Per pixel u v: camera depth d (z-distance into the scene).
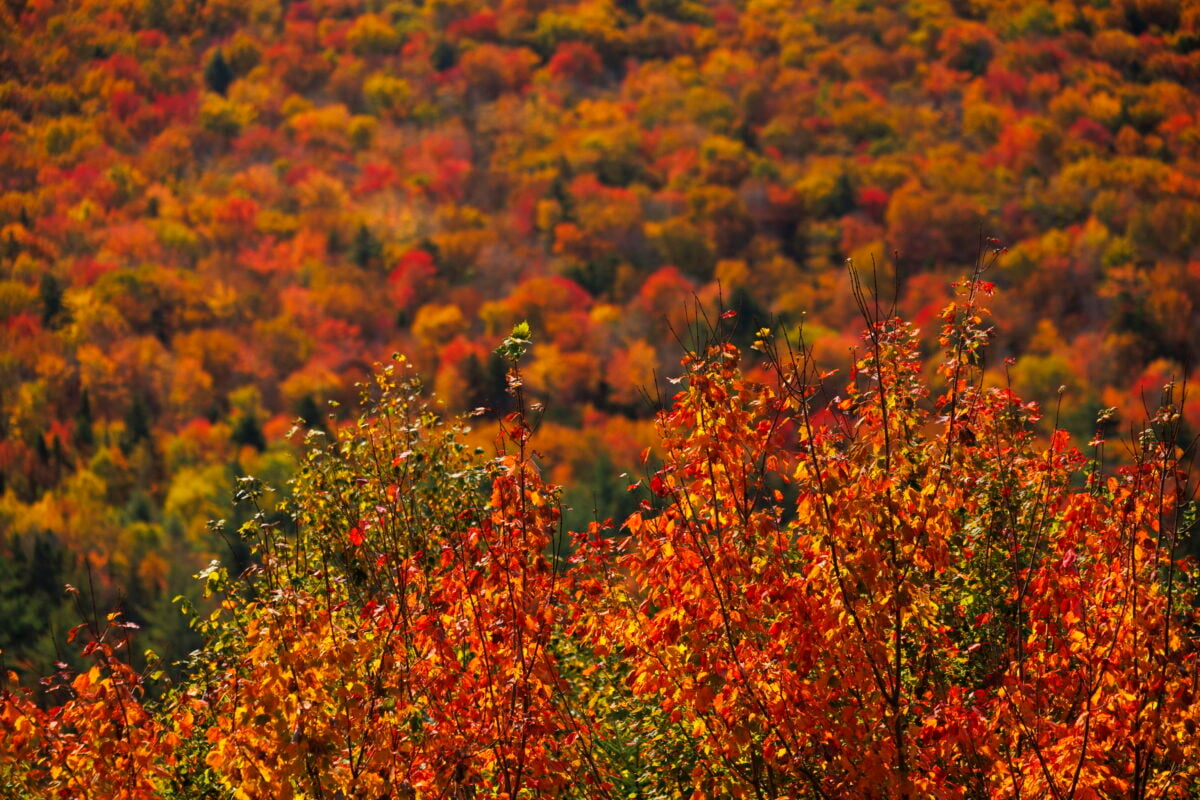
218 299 112.00
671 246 120.88
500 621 7.20
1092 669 7.11
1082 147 136.75
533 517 7.15
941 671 8.12
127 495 83.75
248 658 7.07
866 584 7.01
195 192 137.88
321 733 6.73
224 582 7.79
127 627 7.55
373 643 7.19
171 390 98.44
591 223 125.25
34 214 124.81
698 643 7.32
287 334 104.94
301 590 7.55
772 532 7.52
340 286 114.06
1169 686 6.96
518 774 7.00
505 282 118.75
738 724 7.23
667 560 7.46
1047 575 7.40
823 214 127.31
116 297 106.56
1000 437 8.80
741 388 7.39
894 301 8.00
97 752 7.36
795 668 7.71
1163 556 7.26
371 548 9.09
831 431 7.79
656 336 100.00
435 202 139.00
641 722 8.75
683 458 7.53
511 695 7.27
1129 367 94.12
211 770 8.78
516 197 136.88
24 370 96.31
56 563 61.75
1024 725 7.13
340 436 9.77
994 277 104.12
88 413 94.44
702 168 140.38
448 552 7.63
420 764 6.98
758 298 108.44
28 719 7.31
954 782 7.66
